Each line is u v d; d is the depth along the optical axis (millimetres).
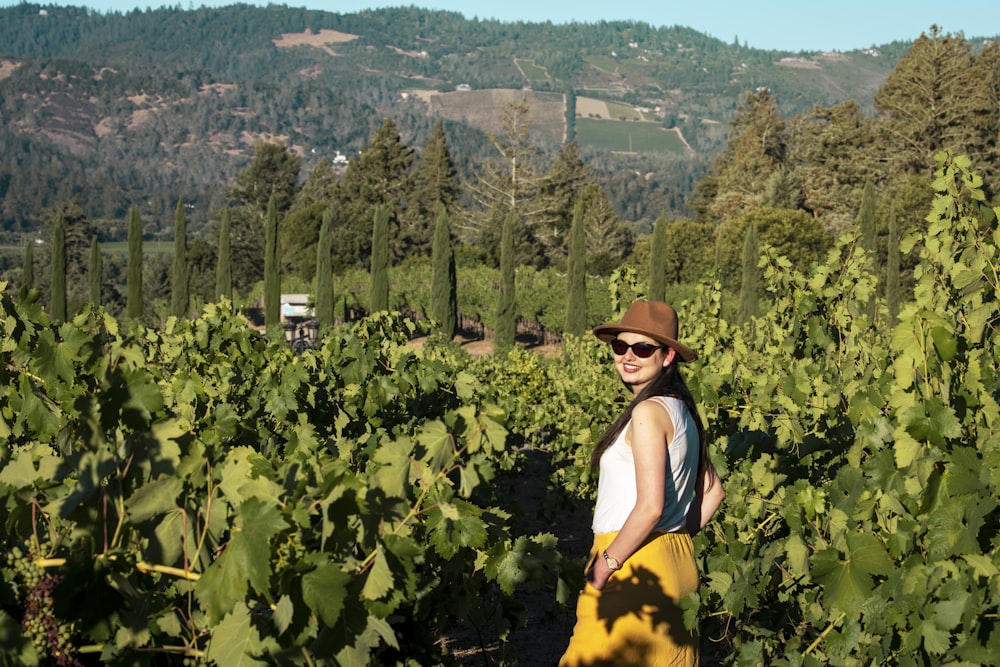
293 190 97562
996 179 57469
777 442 4812
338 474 2299
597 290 47469
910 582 2750
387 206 81375
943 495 2852
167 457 2359
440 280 45844
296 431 4820
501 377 18766
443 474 2705
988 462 2818
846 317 5891
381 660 3195
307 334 43375
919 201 49906
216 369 6074
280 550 2229
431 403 6078
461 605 3523
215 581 2098
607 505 3070
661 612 2945
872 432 3488
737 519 4480
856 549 2928
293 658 2312
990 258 4109
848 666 3170
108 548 2311
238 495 2322
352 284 60719
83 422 2363
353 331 7047
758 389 5551
